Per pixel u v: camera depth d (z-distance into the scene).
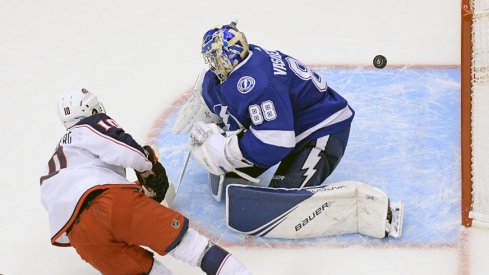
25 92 8.89
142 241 5.03
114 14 10.51
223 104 6.15
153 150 5.85
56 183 5.07
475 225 6.07
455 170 6.82
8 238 6.49
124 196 4.98
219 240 6.20
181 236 5.04
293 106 6.06
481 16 7.41
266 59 5.82
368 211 5.93
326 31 9.64
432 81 8.27
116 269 5.12
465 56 6.42
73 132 5.24
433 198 6.49
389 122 7.60
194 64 9.19
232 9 10.37
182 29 9.98
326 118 6.21
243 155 5.86
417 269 5.71
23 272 6.06
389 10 10.01
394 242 6.00
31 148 7.82
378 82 8.34
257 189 5.93
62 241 5.35
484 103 7.59
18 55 9.69
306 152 6.30
